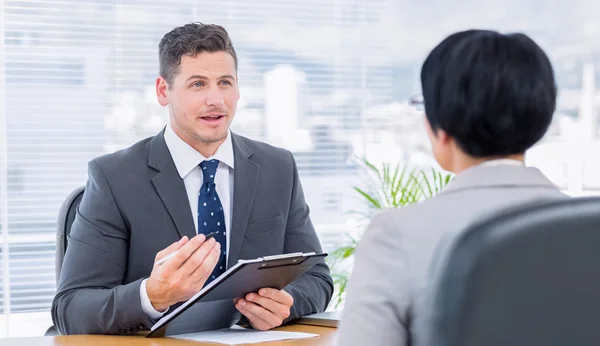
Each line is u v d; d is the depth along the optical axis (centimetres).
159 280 177
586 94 418
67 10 353
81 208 217
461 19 405
